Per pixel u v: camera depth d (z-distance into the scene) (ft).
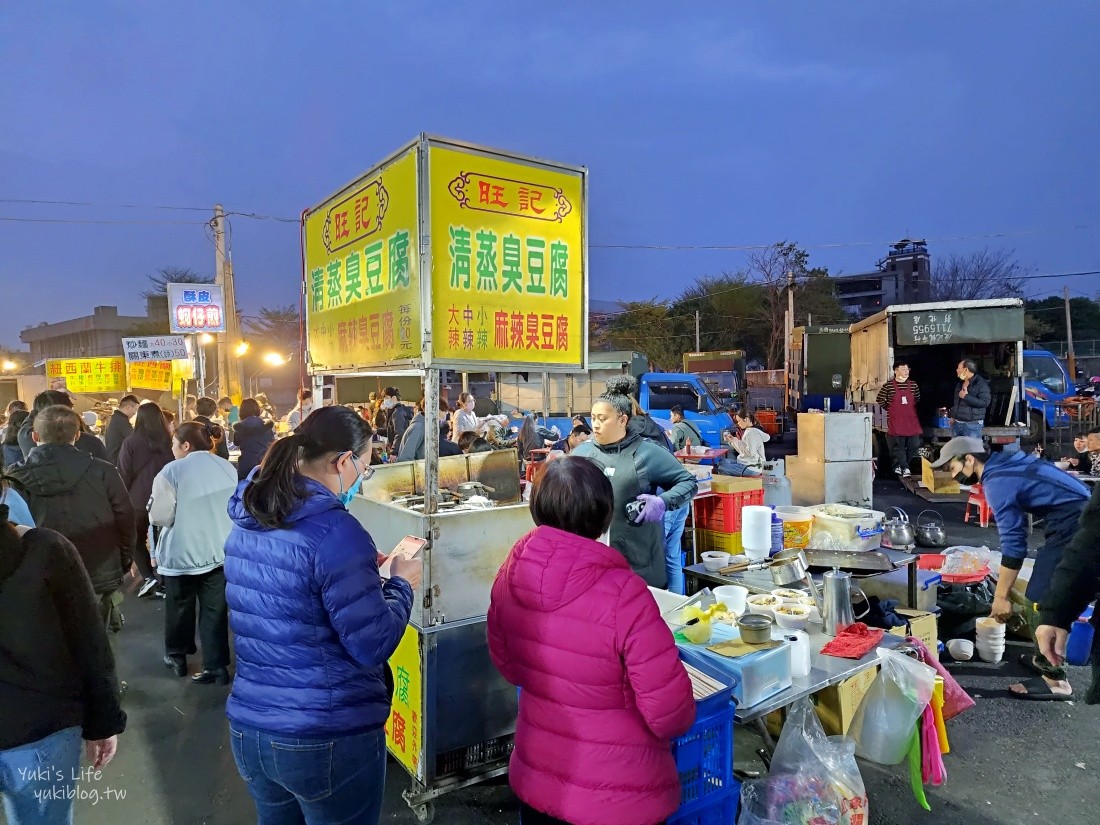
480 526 8.95
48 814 5.60
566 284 9.75
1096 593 6.15
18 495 8.20
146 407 18.33
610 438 11.60
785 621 9.27
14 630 5.35
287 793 5.79
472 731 9.07
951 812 9.16
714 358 64.44
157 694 13.01
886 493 32.65
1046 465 11.23
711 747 7.21
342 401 52.42
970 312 33.94
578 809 5.30
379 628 5.39
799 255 116.78
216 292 39.93
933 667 10.04
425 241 8.29
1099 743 10.80
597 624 5.23
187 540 13.01
